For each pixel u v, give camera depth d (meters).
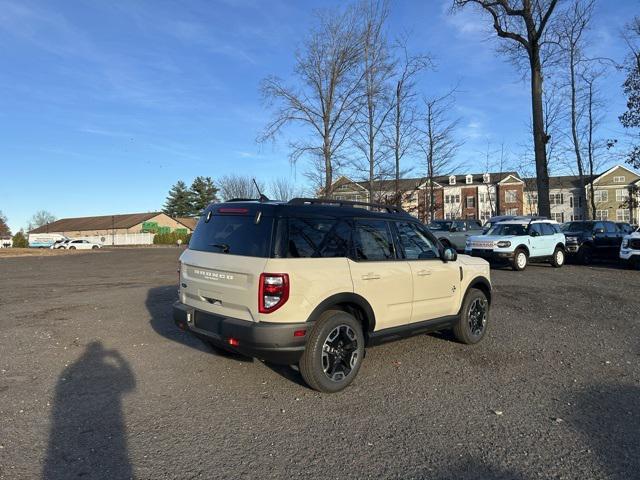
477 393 4.50
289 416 3.96
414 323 5.35
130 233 85.00
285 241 4.22
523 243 15.27
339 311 4.50
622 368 5.27
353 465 3.17
